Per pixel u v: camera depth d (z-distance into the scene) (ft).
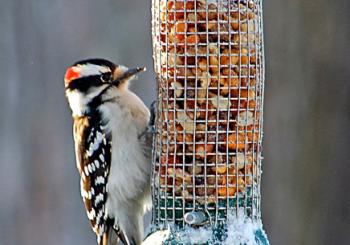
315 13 48.52
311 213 49.06
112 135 37.81
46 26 53.52
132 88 51.08
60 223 53.52
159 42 35.01
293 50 48.83
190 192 34.47
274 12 48.88
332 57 48.44
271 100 49.11
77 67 38.65
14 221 53.57
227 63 34.35
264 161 49.32
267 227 49.32
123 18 52.65
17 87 53.72
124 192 37.86
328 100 48.62
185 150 34.60
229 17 34.35
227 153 34.45
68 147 53.72
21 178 53.72
